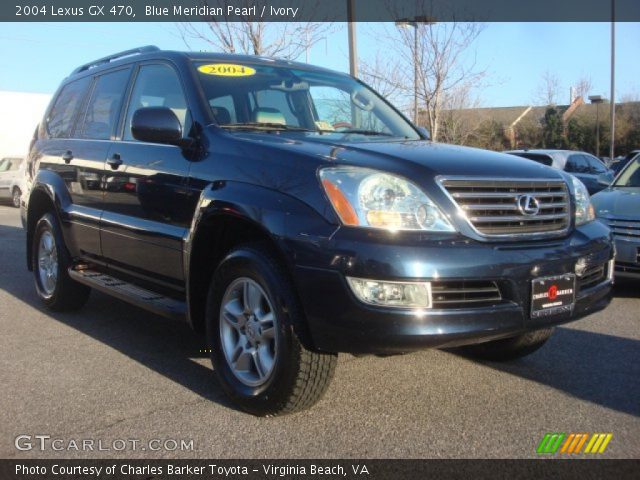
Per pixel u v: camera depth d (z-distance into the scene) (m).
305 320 3.23
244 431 3.37
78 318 5.67
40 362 4.46
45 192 5.72
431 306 3.03
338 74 5.35
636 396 3.89
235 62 4.69
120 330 5.29
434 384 4.06
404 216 3.12
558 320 3.43
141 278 4.55
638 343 5.00
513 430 3.40
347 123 4.79
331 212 3.12
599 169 14.73
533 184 3.53
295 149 3.49
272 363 3.39
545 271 3.33
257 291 3.49
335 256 3.04
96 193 5.00
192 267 3.90
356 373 4.24
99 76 5.62
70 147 5.54
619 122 40.22
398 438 3.30
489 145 25.70
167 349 4.78
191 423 3.47
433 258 3.04
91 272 5.29
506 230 3.34
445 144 4.17
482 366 4.42
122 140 4.86
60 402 3.75
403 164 3.31
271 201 3.33
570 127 40.94
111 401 3.77
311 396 3.35
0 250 9.84
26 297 6.50
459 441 3.27
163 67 4.68
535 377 4.21
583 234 3.71
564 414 3.61
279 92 4.62
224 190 3.60
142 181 4.38
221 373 3.70
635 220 6.47
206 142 3.96
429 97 16.23
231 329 3.69
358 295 3.01
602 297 3.83
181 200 3.96
